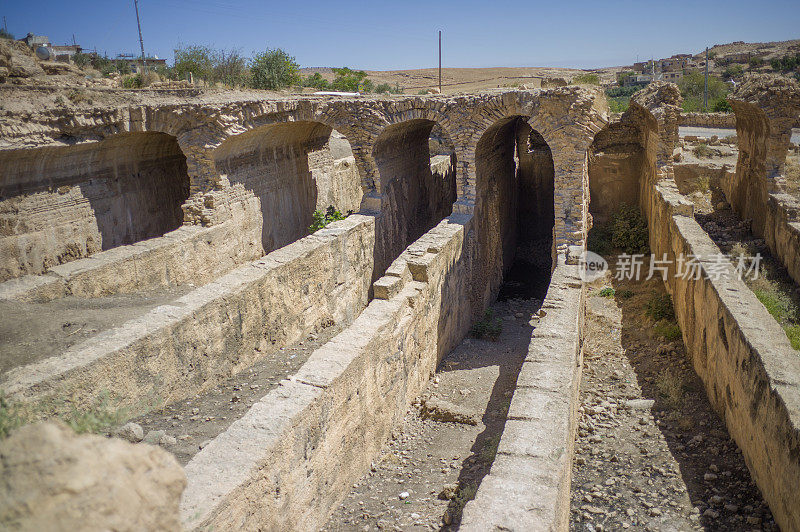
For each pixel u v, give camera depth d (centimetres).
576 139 1370
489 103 1420
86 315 983
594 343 1204
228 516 530
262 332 1094
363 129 1537
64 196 1320
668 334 1184
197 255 1360
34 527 288
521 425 681
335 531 715
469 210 1473
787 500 619
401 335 989
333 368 764
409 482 830
